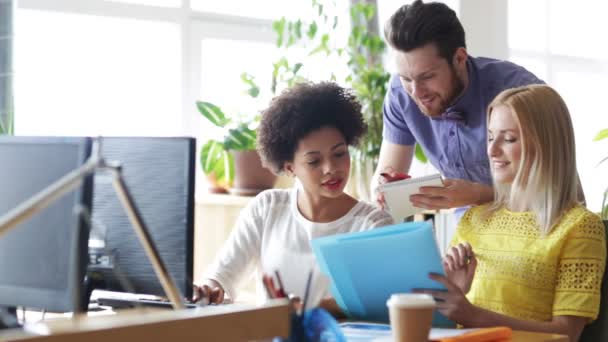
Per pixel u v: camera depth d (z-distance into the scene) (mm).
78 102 3768
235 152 3730
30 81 3639
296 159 2080
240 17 4141
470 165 2631
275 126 2096
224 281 2180
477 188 2188
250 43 4188
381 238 1621
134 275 1810
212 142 3791
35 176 1544
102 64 3816
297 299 1392
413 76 2416
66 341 1076
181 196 1776
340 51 4094
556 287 1901
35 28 3645
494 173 2070
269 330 1272
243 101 4027
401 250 1617
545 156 1966
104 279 1853
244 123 3732
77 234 1379
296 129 2049
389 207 2238
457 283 1886
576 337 1837
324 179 2047
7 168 1581
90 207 1479
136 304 2027
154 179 1805
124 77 3875
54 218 1493
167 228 1784
